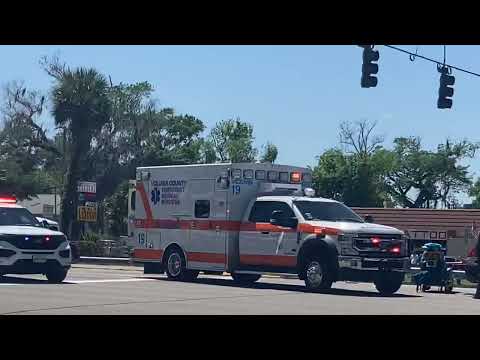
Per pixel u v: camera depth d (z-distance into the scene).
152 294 16.55
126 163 59.19
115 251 40.16
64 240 19.77
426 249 20.30
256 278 22.03
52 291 16.77
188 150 76.69
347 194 86.12
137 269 28.33
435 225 53.94
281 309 14.05
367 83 21.06
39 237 19.19
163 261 22.19
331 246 18.02
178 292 17.23
